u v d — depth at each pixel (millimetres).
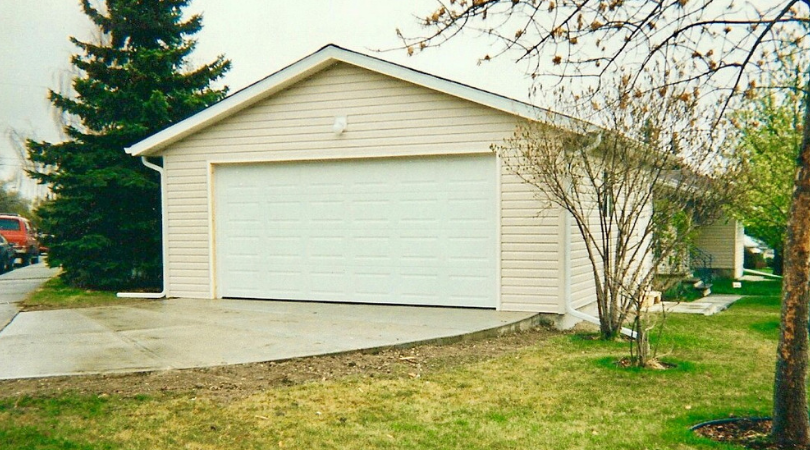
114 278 15359
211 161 12344
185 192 12578
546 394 6219
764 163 13156
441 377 6773
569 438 5039
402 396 6090
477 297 10641
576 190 8852
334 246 11586
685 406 5875
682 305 13523
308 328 8961
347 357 7465
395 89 10977
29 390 6023
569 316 10289
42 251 32844
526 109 9844
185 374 6605
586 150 8727
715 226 21828
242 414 5488
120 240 15742
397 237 11148
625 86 7137
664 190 8312
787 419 4859
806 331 4875
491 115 10367
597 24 5621
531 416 5574
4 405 5586
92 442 4855
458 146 10594
